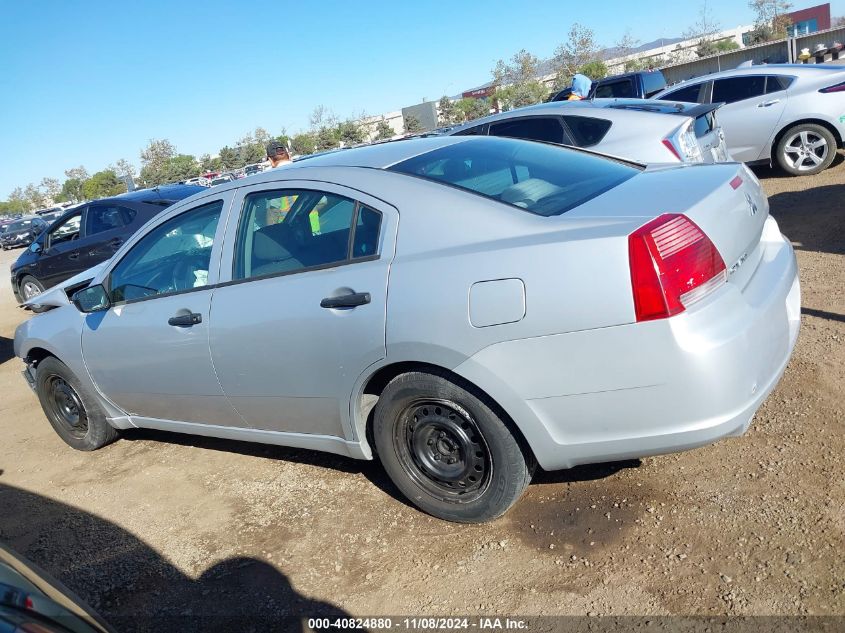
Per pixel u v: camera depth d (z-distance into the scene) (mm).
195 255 3754
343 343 3033
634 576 2586
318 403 3287
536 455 2744
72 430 4816
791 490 2859
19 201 93250
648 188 2906
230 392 3609
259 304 3330
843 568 2408
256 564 3123
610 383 2492
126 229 10117
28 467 4730
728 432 2477
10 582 1658
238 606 2863
